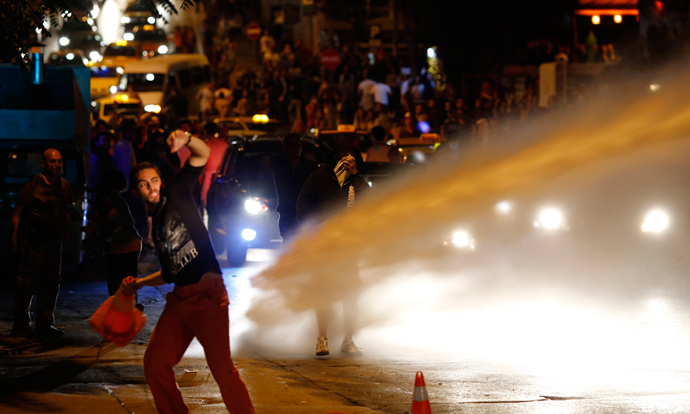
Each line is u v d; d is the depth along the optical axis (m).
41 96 28.83
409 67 73.06
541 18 61.47
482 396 13.21
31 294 17.00
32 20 18.33
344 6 84.88
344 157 17.48
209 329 10.46
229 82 80.25
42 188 16.94
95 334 17.86
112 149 33.25
